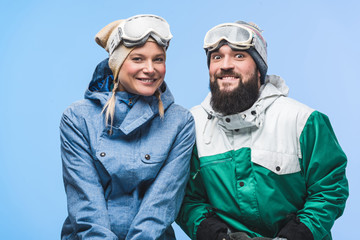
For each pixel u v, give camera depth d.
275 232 2.57
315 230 2.46
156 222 2.34
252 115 2.58
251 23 2.78
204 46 2.64
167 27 2.47
